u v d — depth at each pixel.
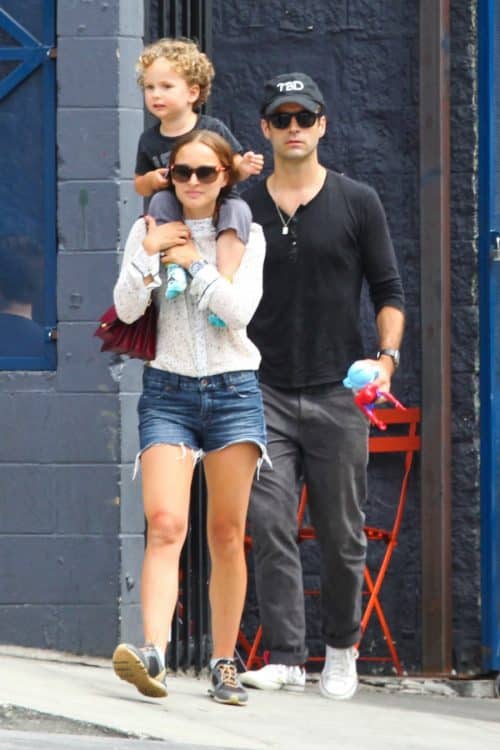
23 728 21.69
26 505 28.59
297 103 27.34
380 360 27.84
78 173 28.70
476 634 31.89
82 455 28.48
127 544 28.48
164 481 23.52
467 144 31.72
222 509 24.17
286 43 32.19
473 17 31.66
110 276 28.61
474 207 31.73
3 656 28.25
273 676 28.19
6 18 29.11
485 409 31.69
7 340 29.00
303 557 32.41
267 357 27.97
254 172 23.97
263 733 22.94
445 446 31.69
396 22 31.95
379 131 32.03
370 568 32.25
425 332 31.72
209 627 29.94
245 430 23.80
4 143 29.14
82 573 28.48
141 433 23.86
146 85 25.97
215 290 23.11
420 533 32.00
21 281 29.09
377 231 27.95
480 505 31.83
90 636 28.48
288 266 27.70
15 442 28.64
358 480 28.20
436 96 31.59
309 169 27.78
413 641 32.12
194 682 28.31
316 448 28.00
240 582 24.72
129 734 21.44
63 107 28.72
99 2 28.62
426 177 31.66
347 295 27.91
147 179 24.17
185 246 23.39
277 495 27.94
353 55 32.06
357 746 22.78
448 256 31.72
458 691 31.59
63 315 28.64
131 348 23.62
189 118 26.14
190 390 23.59
